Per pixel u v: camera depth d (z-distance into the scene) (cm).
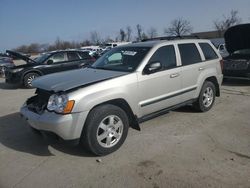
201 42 670
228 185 363
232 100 790
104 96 445
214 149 468
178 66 585
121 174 401
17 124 646
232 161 425
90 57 1329
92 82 452
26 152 486
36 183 387
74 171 415
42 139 540
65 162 444
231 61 1030
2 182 393
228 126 574
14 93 1108
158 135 535
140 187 367
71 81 462
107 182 382
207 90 668
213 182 371
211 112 671
